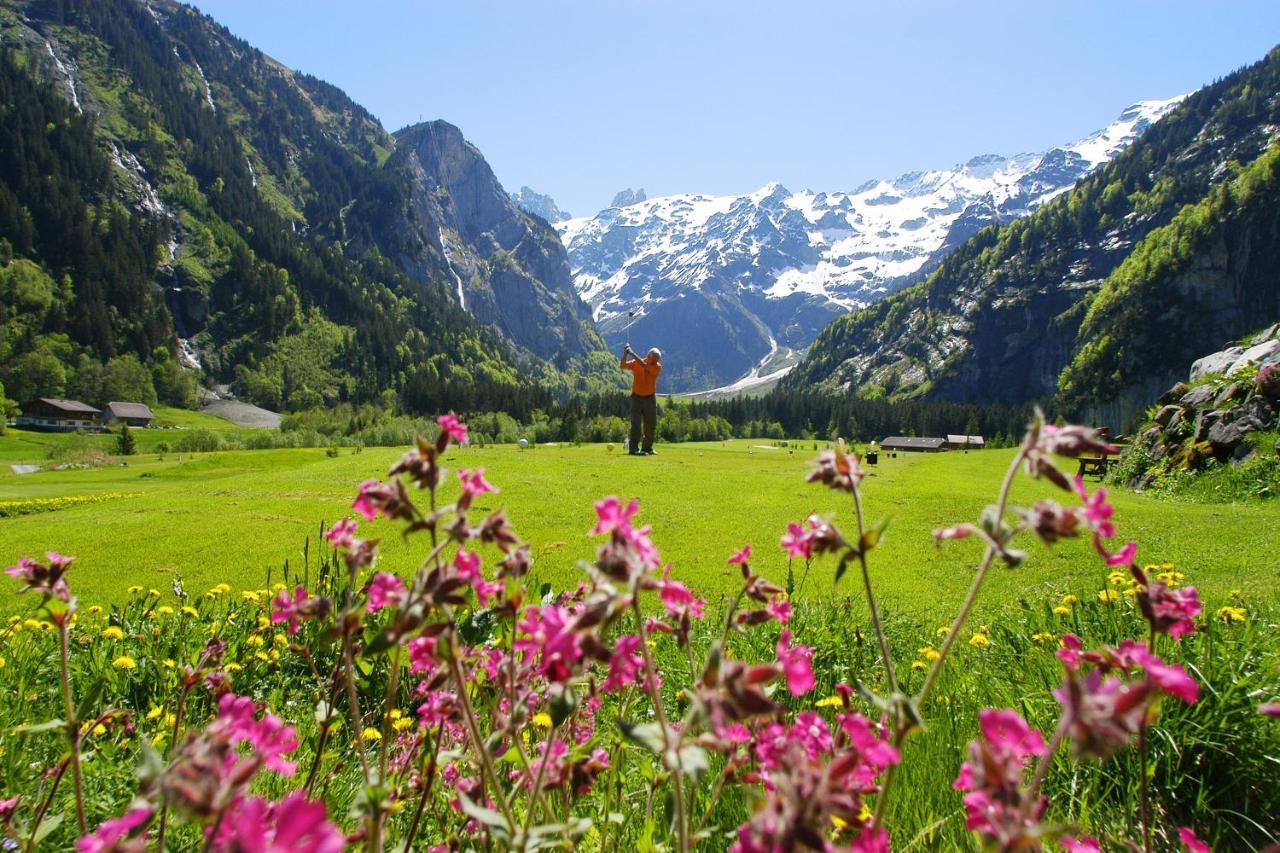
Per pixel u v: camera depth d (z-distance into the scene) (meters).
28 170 159.62
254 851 0.78
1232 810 3.13
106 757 3.14
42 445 96.81
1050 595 8.55
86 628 5.37
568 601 2.66
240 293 174.38
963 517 15.90
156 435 115.19
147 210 180.88
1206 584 8.62
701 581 10.27
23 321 136.88
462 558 1.59
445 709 1.99
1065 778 3.24
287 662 4.98
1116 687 1.01
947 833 2.59
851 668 4.64
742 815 2.70
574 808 2.66
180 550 12.74
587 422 87.75
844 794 1.04
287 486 21.81
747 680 1.15
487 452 34.50
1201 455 20.11
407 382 170.00
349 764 3.30
